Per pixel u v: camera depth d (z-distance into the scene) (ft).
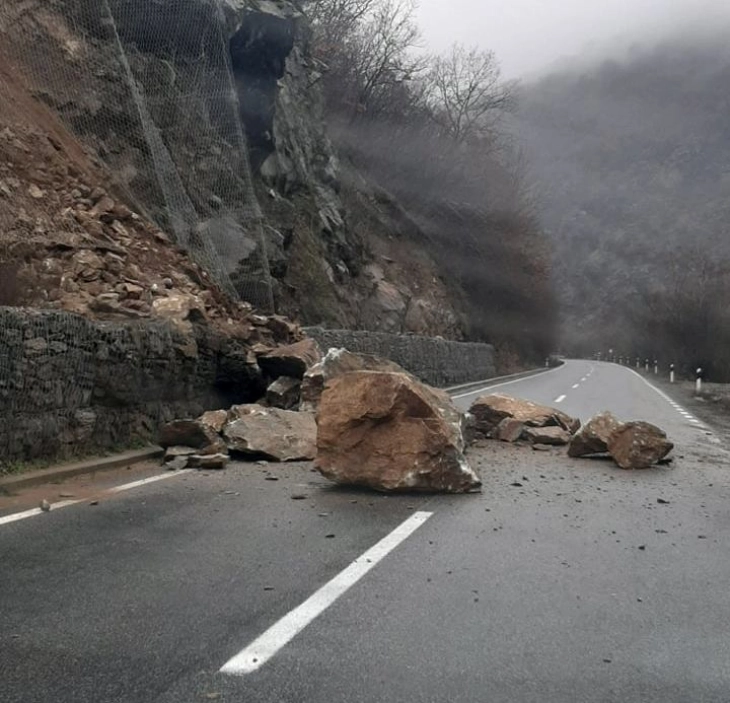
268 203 77.77
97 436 33.88
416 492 29.14
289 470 33.53
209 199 64.13
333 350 44.60
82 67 55.93
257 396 47.16
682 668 14.11
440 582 18.66
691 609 17.20
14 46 52.39
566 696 12.92
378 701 12.60
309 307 82.38
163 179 58.80
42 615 15.98
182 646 14.58
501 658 14.35
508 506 27.37
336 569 19.45
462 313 149.69
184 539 21.98
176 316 41.68
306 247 87.76
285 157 86.28
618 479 33.45
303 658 14.16
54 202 46.16
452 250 155.63
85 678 13.23
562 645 15.03
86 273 42.86
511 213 173.47
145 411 37.35
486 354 137.49
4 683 13.01
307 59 103.45
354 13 133.80
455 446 29.58
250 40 72.74
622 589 18.48
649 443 36.73
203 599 17.08
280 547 21.36
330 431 29.76
